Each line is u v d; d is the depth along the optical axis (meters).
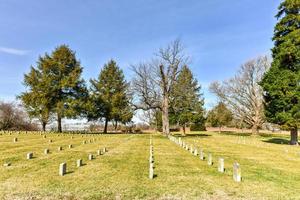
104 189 9.70
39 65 47.97
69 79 46.59
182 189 9.91
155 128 66.56
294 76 29.61
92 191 9.45
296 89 29.33
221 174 12.58
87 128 62.25
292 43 30.70
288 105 29.70
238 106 54.09
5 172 12.00
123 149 22.05
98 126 63.94
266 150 24.17
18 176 11.27
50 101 46.06
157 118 64.25
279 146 28.62
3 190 9.34
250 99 52.81
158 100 44.53
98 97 55.19
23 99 46.41
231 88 55.12
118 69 58.22
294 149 25.34
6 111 51.59
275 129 69.12
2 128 51.09
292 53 30.55
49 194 9.04
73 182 10.50
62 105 45.62
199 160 16.70
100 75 57.69
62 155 17.44
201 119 54.38
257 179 11.77
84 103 47.97
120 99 54.62
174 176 11.94
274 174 12.97
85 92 49.16
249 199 8.98
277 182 11.30
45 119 48.28
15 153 17.73
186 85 46.06
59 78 47.62
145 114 75.00
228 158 18.34
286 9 32.28
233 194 9.45
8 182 10.31
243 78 53.66
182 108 47.62
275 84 30.42
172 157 17.75
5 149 19.80
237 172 11.34
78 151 19.83
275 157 19.30
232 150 23.81
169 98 45.28
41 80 46.56
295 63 31.08
